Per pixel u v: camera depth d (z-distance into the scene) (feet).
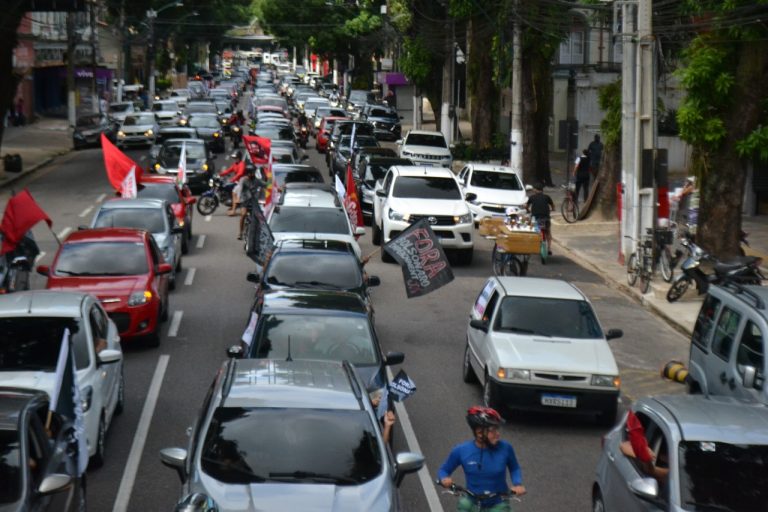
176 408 66.33
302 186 119.14
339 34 431.84
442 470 41.57
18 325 56.03
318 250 82.84
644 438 40.96
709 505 37.76
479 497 40.86
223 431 40.27
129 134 255.50
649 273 107.14
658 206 118.11
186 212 125.90
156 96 419.13
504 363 64.08
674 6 134.00
